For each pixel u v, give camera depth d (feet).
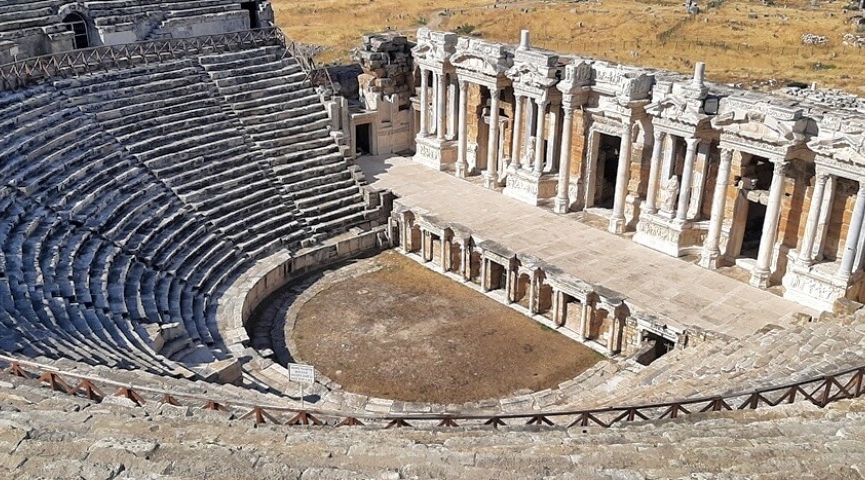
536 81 123.03
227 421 43.27
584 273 105.70
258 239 116.78
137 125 118.42
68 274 84.84
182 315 95.86
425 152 149.69
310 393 86.69
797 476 33.50
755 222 122.72
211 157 122.21
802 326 79.97
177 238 107.96
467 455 38.14
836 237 98.07
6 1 122.21
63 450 34.78
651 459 37.45
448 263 118.83
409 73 155.33
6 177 94.99
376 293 113.60
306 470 34.53
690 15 288.30
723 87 110.73
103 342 72.49
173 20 139.03
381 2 347.36
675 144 110.22
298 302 110.93
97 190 103.65
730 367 70.08
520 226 121.39
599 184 130.31
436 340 100.78
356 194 131.75
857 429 41.22
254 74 138.92
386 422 70.90
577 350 98.63
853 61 225.35
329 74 153.17
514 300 109.70
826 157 92.58
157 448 35.53
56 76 118.21
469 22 300.40
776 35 258.57
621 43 262.26
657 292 100.68
